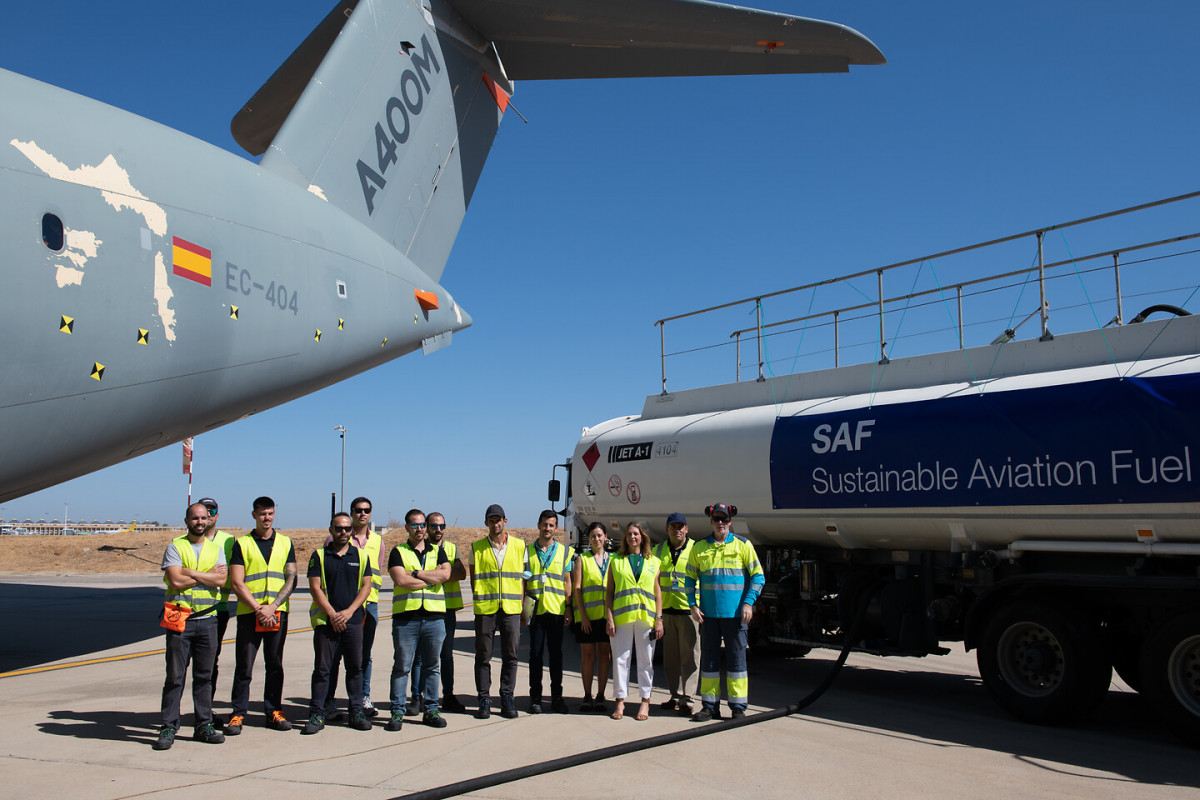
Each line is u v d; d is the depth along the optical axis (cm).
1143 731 657
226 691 807
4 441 637
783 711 706
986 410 720
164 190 731
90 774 512
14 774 511
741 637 695
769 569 924
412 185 1088
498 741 607
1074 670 647
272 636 641
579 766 540
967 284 811
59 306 638
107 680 874
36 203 625
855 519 812
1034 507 675
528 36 1100
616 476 1070
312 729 627
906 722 687
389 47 1038
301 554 3494
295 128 937
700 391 1038
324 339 911
